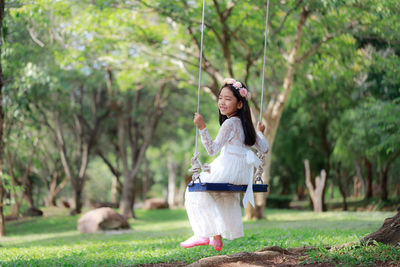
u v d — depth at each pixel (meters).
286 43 18.89
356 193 37.59
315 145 26.66
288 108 25.56
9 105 15.07
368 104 16.58
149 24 17.73
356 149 22.61
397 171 28.92
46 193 39.31
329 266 5.10
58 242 12.71
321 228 11.89
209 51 17.09
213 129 28.47
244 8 14.72
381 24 13.30
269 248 5.98
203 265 5.20
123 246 9.73
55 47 16.62
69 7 14.40
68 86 23.06
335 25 14.81
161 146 37.00
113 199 40.72
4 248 11.08
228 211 5.05
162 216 29.61
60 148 28.33
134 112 26.55
